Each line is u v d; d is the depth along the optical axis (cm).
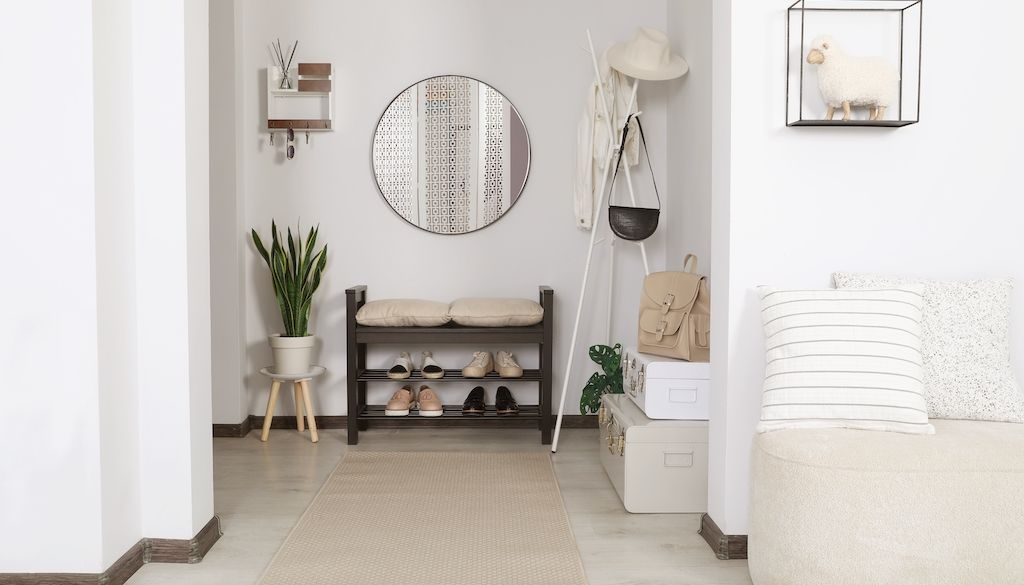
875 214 268
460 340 418
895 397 225
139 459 258
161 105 253
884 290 240
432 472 368
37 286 228
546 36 452
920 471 203
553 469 374
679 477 312
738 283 264
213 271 436
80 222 227
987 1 267
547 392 421
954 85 269
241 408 441
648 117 454
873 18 266
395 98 451
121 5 245
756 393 264
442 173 454
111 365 239
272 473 366
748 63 262
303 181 452
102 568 233
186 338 256
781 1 262
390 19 450
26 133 226
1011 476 202
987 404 241
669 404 320
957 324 249
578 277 457
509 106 453
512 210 455
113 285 240
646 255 457
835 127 265
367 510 312
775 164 264
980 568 202
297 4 448
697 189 391
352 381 417
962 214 270
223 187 436
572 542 278
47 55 225
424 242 455
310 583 242
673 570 255
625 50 416
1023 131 269
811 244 266
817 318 235
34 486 231
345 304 456
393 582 243
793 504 210
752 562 230
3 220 228
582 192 439
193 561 259
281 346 417
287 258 424
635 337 457
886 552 202
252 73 448
